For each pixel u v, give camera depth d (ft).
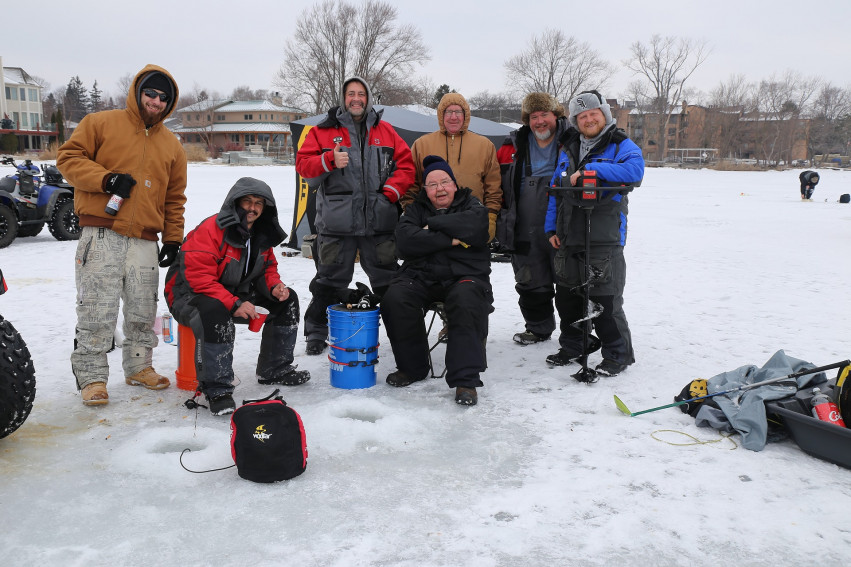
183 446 10.18
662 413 11.59
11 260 27.99
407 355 13.00
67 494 8.59
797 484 9.00
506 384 13.20
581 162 13.08
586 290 12.91
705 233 40.91
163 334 12.80
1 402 9.34
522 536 7.70
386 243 14.99
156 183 11.92
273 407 9.32
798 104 257.14
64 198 34.04
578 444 10.32
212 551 7.37
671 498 8.63
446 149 15.31
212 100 275.59
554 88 228.22
